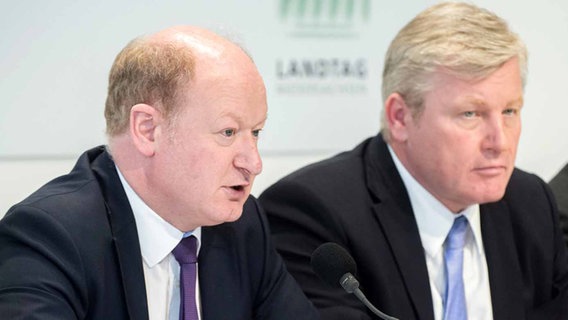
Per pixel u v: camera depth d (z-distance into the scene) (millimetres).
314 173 2896
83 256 2123
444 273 2791
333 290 2709
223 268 2389
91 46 3750
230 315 2355
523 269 2932
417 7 4211
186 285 2271
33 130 3719
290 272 2775
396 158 2857
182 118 2086
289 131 4105
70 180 2283
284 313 2475
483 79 2559
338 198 2807
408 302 2707
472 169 2629
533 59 4496
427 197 2793
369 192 2844
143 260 2240
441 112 2619
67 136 3770
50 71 3707
